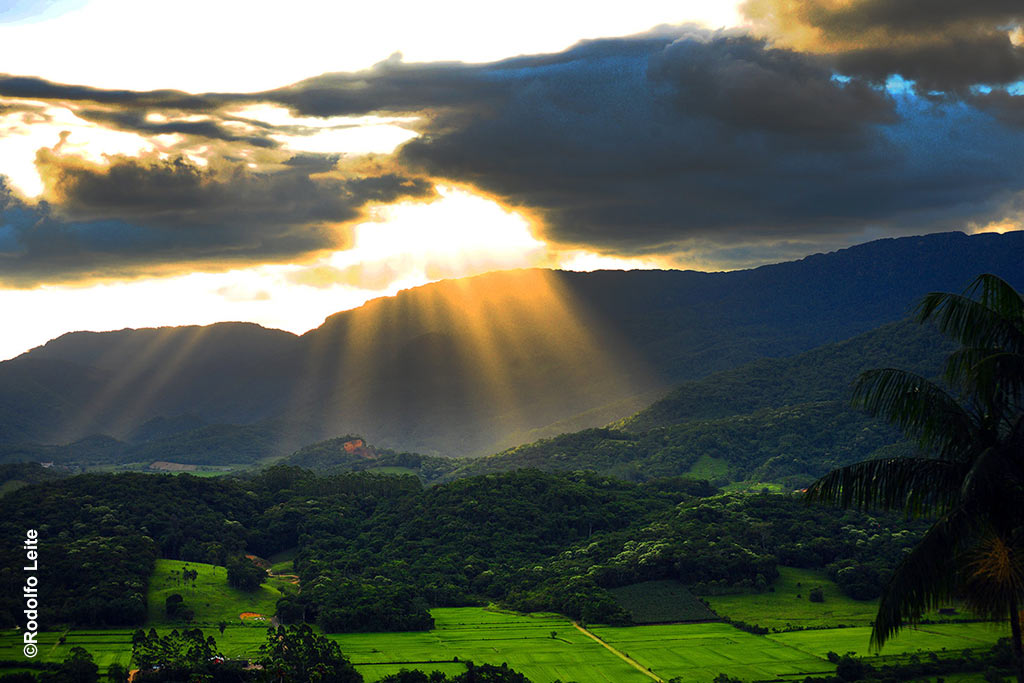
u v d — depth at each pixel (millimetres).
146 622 188625
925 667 148875
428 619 193750
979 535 33969
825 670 158000
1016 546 33344
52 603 187250
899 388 36188
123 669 149000
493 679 147375
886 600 35125
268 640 167250
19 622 181750
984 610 34469
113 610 185000
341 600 198000
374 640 182375
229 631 184625
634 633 188250
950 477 35406
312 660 152375
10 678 140875
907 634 169500
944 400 35625
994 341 35562
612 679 155750
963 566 33906
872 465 36531
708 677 155500
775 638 181125
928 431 35594
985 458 33188
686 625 194250
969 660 151375
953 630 170500
